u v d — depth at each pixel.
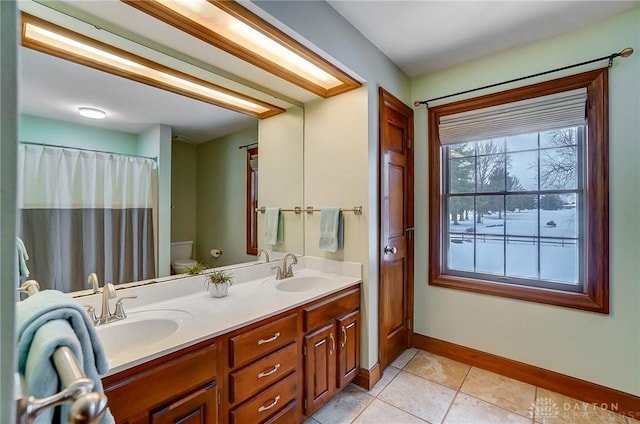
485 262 2.45
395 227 2.50
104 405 0.39
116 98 1.51
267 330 1.46
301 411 1.65
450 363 2.45
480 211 2.47
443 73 2.55
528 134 2.23
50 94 1.30
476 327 2.40
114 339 1.25
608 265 1.88
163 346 1.09
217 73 1.82
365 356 2.12
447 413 1.83
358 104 2.14
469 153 2.52
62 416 0.47
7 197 0.31
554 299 2.06
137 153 1.60
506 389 2.08
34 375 0.48
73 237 1.35
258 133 2.21
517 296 2.21
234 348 1.30
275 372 1.49
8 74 0.32
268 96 2.18
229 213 2.04
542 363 2.11
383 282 2.28
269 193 2.27
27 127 1.24
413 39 2.11
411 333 2.70
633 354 1.81
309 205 2.47
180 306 1.54
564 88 2.03
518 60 2.20
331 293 1.86
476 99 2.38
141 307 1.52
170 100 1.73
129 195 1.56
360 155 2.13
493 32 2.02
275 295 1.74
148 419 1.03
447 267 2.64
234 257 2.06
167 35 1.46
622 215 1.84
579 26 1.96
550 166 2.16
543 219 2.19
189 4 1.33
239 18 1.38
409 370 2.34
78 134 1.38
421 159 2.69
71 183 1.36
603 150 1.88
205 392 1.20
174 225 1.75
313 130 2.42
